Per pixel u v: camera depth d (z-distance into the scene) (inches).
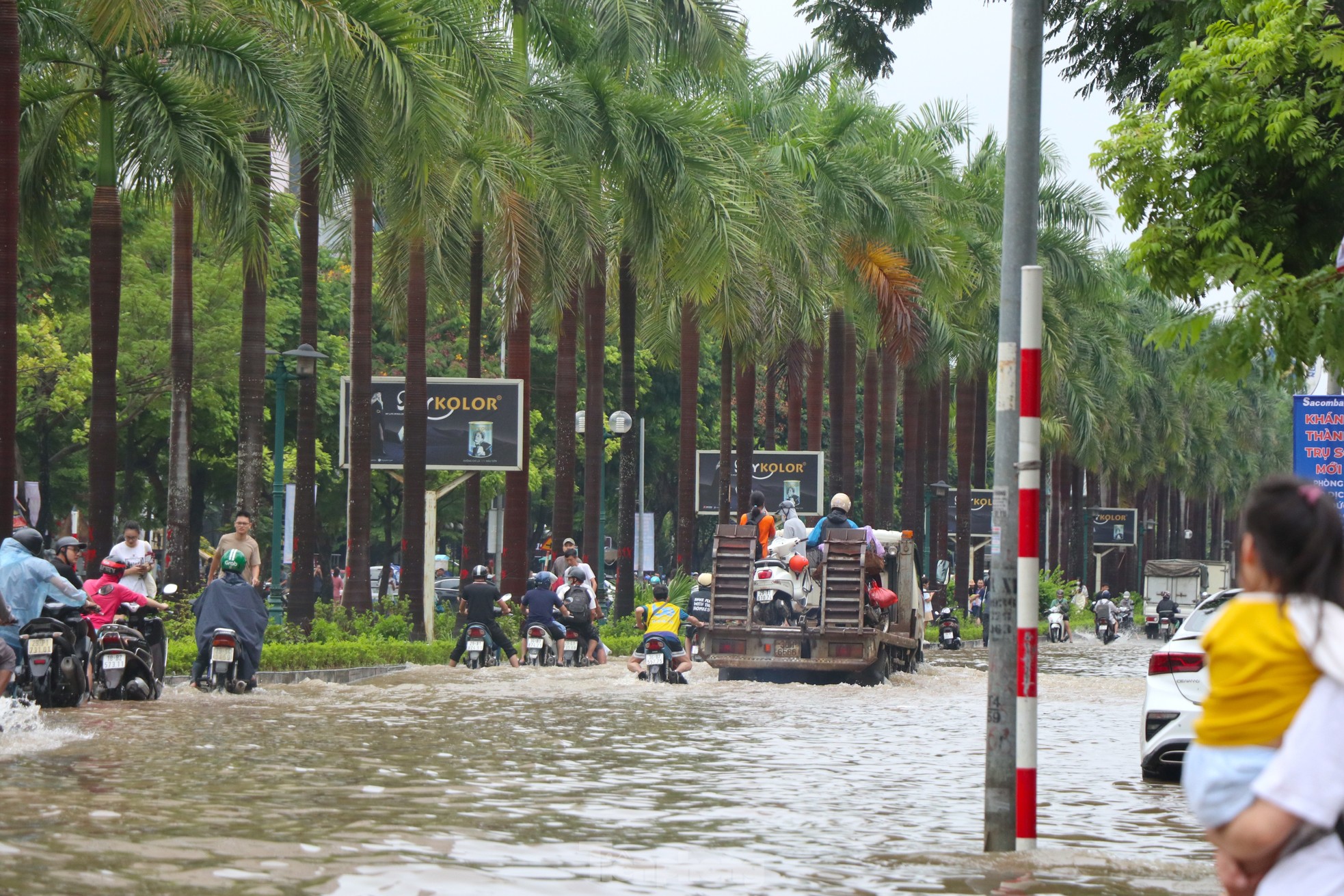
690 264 3486.7
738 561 2763.3
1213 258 1051.9
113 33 2076.8
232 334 4926.2
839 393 5290.4
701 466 5782.5
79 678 1777.8
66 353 4662.9
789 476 5477.4
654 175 3479.3
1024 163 956.6
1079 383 7298.2
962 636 5713.6
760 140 4416.8
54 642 1766.7
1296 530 422.6
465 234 3855.8
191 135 2485.2
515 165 3218.5
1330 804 398.9
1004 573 933.8
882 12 1887.3
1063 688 2876.5
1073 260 5821.9
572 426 3831.2
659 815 1084.5
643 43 3575.3
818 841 977.5
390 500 6727.4
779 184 3897.6
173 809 1004.6
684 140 3511.3
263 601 2151.8
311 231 3085.6
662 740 1648.6
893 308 4466.0
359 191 3105.3
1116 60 1676.9
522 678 2640.3
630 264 4180.6
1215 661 430.3
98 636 1952.5
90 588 1998.0
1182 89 1229.7
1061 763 1560.0
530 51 3607.3
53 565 1797.5
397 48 2556.6
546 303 3786.9
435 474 6131.9
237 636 2087.8
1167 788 1339.8
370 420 3253.0
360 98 2827.3
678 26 3639.3
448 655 3196.4
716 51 3666.3
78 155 2822.3
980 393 7229.3
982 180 5703.7
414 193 3024.1
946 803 1192.2
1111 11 1642.5
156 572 3969.0
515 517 3619.6
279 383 2938.0
